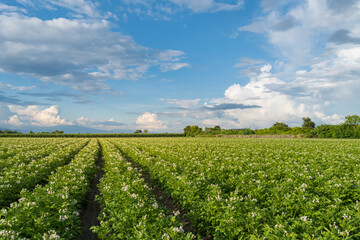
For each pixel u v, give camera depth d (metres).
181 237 5.93
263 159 19.52
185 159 20.28
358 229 6.43
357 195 9.37
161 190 14.60
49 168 16.67
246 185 10.61
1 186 10.72
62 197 8.75
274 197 8.67
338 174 13.00
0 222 6.49
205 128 134.75
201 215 8.36
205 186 11.14
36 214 7.34
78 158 20.34
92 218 10.84
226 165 17.44
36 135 92.56
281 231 5.87
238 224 6.74
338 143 39.81
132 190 9.94
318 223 6.74
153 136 115.44
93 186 15.85
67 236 7.08
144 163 19.84
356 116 68.69
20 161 19.33
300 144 37.91
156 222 6.91
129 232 6.87
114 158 20.97
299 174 12.49
